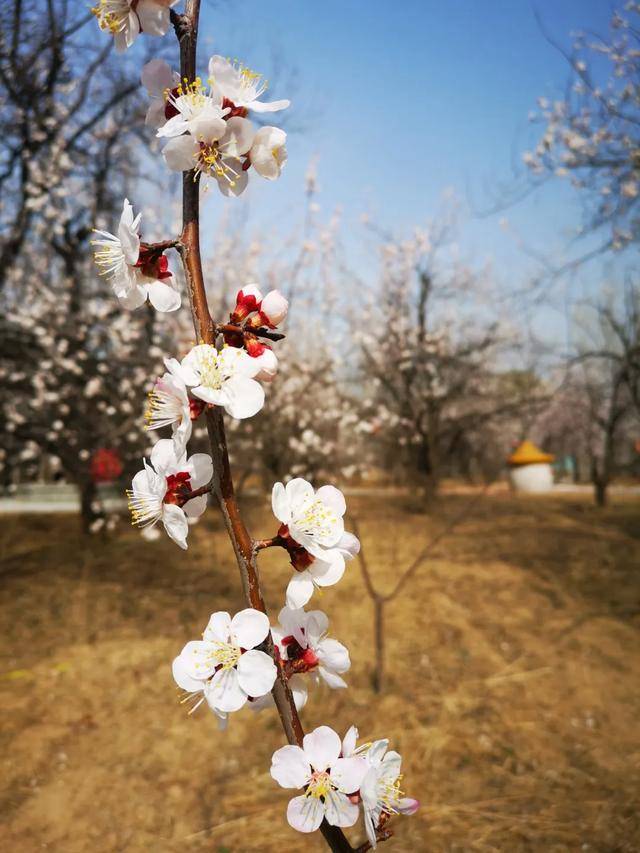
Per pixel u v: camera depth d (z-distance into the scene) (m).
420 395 12.82
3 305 8.81
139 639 5.27
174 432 1.10
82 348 8.99
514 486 13.64
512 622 5.66
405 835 2.82
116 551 8.68
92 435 9.03
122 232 1.08
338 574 1.10
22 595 6.58
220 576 7.40
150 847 2.76
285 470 9.02
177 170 1.12
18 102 7.81
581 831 2.79
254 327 1.12
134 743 3.62
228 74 1.13
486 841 2.75
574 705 4.07
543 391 17.20
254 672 1.05
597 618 5.75
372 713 3.96
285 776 1.08
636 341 12.09
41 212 8.74
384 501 15.62
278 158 1.17
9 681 4.43
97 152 9.46
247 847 2.76
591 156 6.23
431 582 7.05
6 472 10.55
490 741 3.63
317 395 9.43
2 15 6.96
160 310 1.13
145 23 1.17
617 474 17.97
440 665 4.70
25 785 3.20
